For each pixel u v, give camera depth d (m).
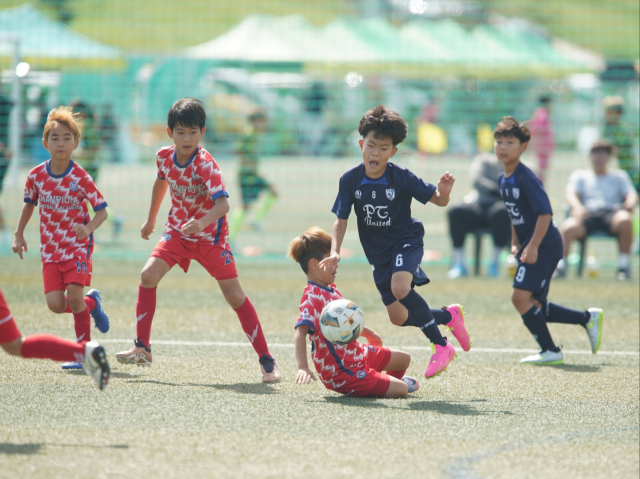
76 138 16.66
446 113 85.69
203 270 35.41
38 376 15.92
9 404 13.66
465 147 84.31
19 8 62.12
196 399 14.34
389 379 14.88
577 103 91.56
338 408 13.86
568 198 34.00
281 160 93.06
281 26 66.06
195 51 64.56
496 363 18.66
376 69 73.56
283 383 16.05
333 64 69.38
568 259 39.16
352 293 29.27
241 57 63.16
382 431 12.38
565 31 77.81
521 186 19.05
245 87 91.19
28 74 50.78
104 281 30.77
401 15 76.69
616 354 19.95
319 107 91.00
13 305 24.77
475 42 68.12
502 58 67.38
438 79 81.94
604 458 11.21
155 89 82.06
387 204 15.57
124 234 46.47
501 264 37.44
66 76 71.88
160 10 69.62
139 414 13.16
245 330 16.59
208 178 15.99
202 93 84.88
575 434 12.41
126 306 25.55
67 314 23.61
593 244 47.62
